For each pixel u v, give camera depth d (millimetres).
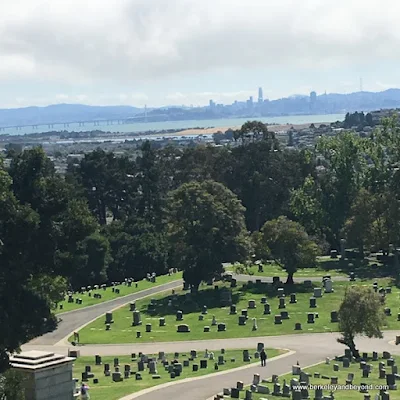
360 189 146250
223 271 124375
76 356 87688
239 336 97000
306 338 93750
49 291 72625
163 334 100125
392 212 136125
